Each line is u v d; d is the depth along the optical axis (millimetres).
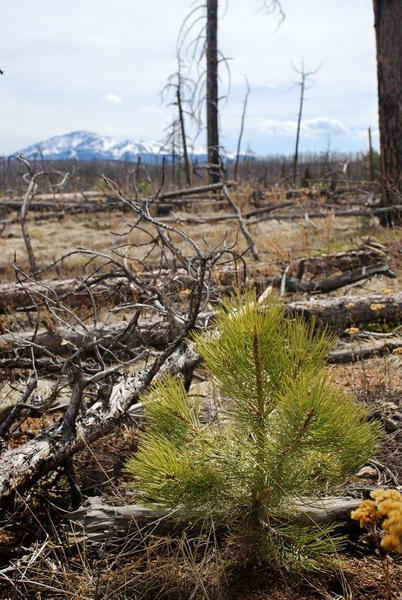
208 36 22609
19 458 3215
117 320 6867
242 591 2721
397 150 12328
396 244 9000
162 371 4316
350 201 17094
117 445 4098
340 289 8008
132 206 4691
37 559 2926
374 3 12148
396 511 2074
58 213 17906
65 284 7477
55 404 4676
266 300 2908
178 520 2914
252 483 2854
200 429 3043
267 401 2875
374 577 2738
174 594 2711
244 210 17422
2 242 13617
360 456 2854
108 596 2660
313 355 2893
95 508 3154
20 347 5613
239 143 30750
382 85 12352
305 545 2775
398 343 5793
